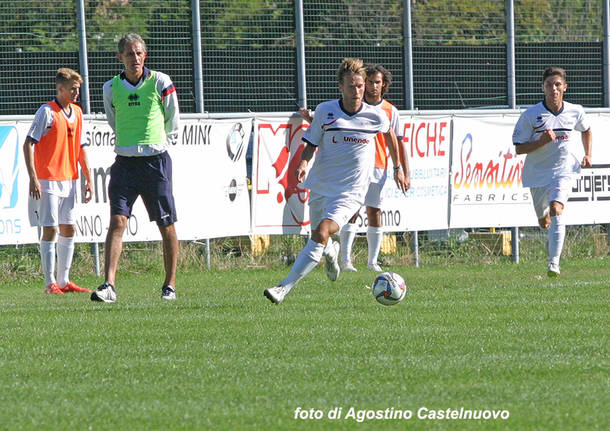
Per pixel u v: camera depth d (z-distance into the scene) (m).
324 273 46.25
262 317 29.50
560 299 34.03
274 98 50.56
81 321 28.89
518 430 16.66
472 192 51.38
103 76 48.44
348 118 31.97
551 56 54.47
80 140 40.12
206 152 47.47
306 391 19.38
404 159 43.62
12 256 46.19
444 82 53.06
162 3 48.78
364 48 51.91
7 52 46.94
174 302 34.25
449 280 42.62
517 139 42.91
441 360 22.44
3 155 43.84
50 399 18.84
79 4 47.44
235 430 16.66
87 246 47.31
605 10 54.59
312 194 32.75
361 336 25.78
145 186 34.59
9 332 26.80
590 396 18.91
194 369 21.52
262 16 50.34
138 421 17.22
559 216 42.03
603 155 53.03
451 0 53.06
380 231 46.88
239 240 50.56
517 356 22.94
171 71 48.94
